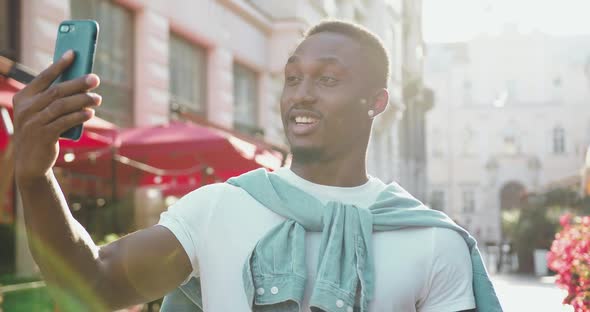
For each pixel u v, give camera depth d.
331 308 1.55
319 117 1.72
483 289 1.78
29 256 9.10
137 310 6.07
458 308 1.71
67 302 1.43
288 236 1.65
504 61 62.03
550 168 60.44
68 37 1.37
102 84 11.74
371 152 28.77
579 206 23.58
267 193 1.69
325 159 1.75
